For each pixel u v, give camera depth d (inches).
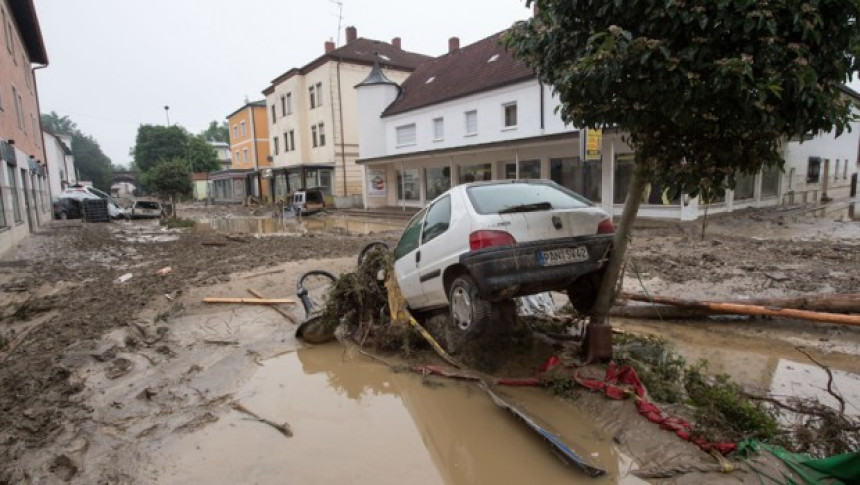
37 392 189.0
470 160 957.2
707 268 330.0
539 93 802.2
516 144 749.9
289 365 217.6
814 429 135.0
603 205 700.0
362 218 1068.5
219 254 518.0
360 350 230.2
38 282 400.5
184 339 249.4
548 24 160.9
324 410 174.9
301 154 1512.1
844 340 205.8
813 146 964.6
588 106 155.0
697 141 144.8
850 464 110.5
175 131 2696.9
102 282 393.1
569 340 210.4
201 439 154.3
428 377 195.9
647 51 126.3
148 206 1243.8
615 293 186.7
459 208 188.2
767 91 122.5
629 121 144.5
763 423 135.6
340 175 1381.6
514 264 165.3
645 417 144.3
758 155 142.6
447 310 229.3
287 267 405.7
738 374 181.2
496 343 204.7
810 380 173.8
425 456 144.0
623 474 127.0
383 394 187.5
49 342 245.1
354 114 1391.5
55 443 152.6
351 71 1379.2
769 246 408.2
